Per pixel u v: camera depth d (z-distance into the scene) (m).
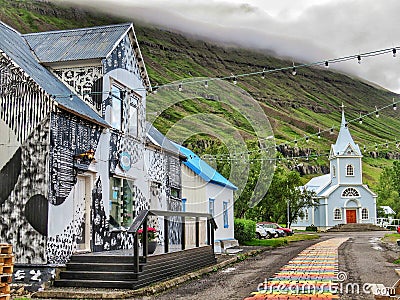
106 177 15.87
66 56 16.39
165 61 117.00
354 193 68.12
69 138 13.96
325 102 166.62
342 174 68.38
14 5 159.00
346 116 163.75
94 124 15.16
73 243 13.95
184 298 10.66
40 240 12.80
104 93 16.19
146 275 12.27
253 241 31.05
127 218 17.25
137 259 12.01
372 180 121.88
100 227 15.31
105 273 12.20
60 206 13.42
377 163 136.38
